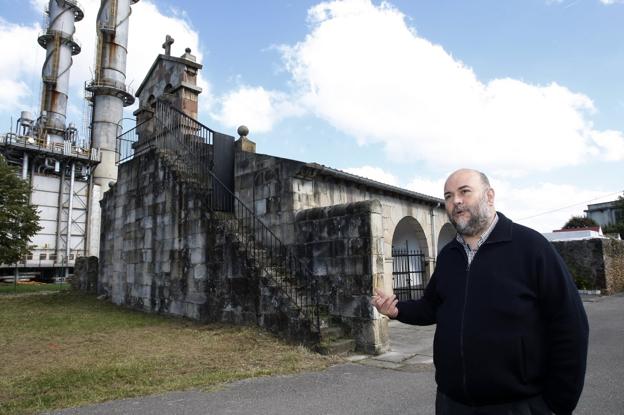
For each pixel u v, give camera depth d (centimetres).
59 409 462
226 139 1176
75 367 627
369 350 752
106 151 4206
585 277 1802
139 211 1329
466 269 222
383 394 504
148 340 827
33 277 3678
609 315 1144
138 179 1353
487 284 208
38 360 676
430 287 259
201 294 1030
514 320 198
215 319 978
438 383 224
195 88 1431
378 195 1254
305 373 611
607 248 1827
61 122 4372
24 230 2292
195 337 843
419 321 257
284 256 948
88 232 3953
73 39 4559
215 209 1106
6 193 2245
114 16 4338
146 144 1479
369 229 793
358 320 779
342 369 636
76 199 3953
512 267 206
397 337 927
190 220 1098
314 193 1013
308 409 455
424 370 628
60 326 994
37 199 3681
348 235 826
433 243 1498
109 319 1094
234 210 1116
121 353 719
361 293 785
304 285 882
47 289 2459
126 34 4450
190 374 595
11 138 3544
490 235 221
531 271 203
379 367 650
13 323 1038
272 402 479
